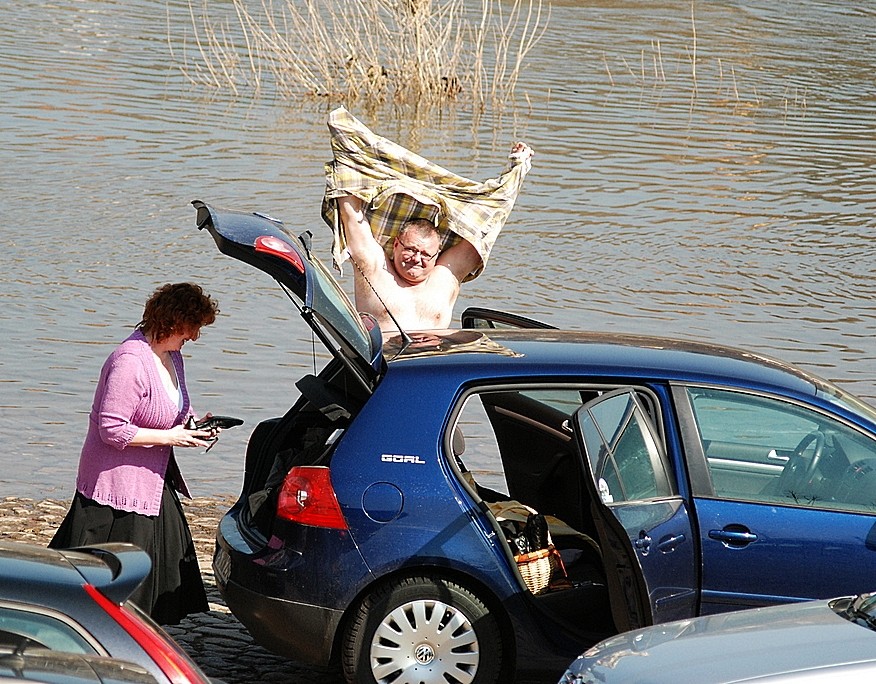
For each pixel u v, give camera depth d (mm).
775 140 100438
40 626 14234
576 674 18938
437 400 22469
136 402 23266
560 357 23094
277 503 22562
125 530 23500
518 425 27375
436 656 22062
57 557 15383
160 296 23562
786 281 63156
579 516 26703
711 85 124500
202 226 23453
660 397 22781
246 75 122625
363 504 21984
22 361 47188
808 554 22266
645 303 58500
